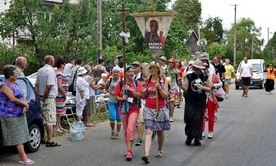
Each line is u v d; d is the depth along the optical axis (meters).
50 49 21.23
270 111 17.61
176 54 35.41
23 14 21.33
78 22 21.89
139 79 11.43
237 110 17.98
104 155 9.76
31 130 9.92
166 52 34.03
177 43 34.50
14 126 8.77
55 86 10.66
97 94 16.91
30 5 21.34
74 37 21.98
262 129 13.05
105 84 11.63
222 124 14.05
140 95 9.28
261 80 32.59
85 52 21.67
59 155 9.77
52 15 21.77
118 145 10.88
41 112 10.35
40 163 9.04
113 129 11.76
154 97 9.05
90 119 14.91
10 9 21.41
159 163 8.93
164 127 9.17
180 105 19.84
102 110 17.12
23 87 9.97
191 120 10.57
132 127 9.32
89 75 14.48
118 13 29.25
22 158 8.94
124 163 8.99
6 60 20.84
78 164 8.95
